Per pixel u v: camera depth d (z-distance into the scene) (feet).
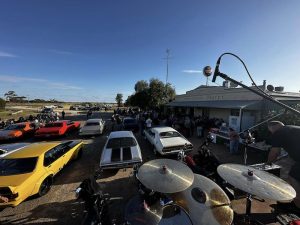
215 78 7.04
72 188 19.43
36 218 14.56
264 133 32.48
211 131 40.52
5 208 15.88
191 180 10.25
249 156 28.89
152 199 10.93
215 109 63.72
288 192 9.73
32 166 17.49
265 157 27.99
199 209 10.77
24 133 44.70
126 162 21.85
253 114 46.14
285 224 10.17
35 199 17.35
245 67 6.59
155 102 102.99
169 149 26.96
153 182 9.87
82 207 15.97
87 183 12.81
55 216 14.79
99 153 31.78
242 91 52.11
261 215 14.03
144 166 11.18
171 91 107.86
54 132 42.91
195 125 53.62
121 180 20.75
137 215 10.43
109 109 203.82
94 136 46.98
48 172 18.69
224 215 10.93
